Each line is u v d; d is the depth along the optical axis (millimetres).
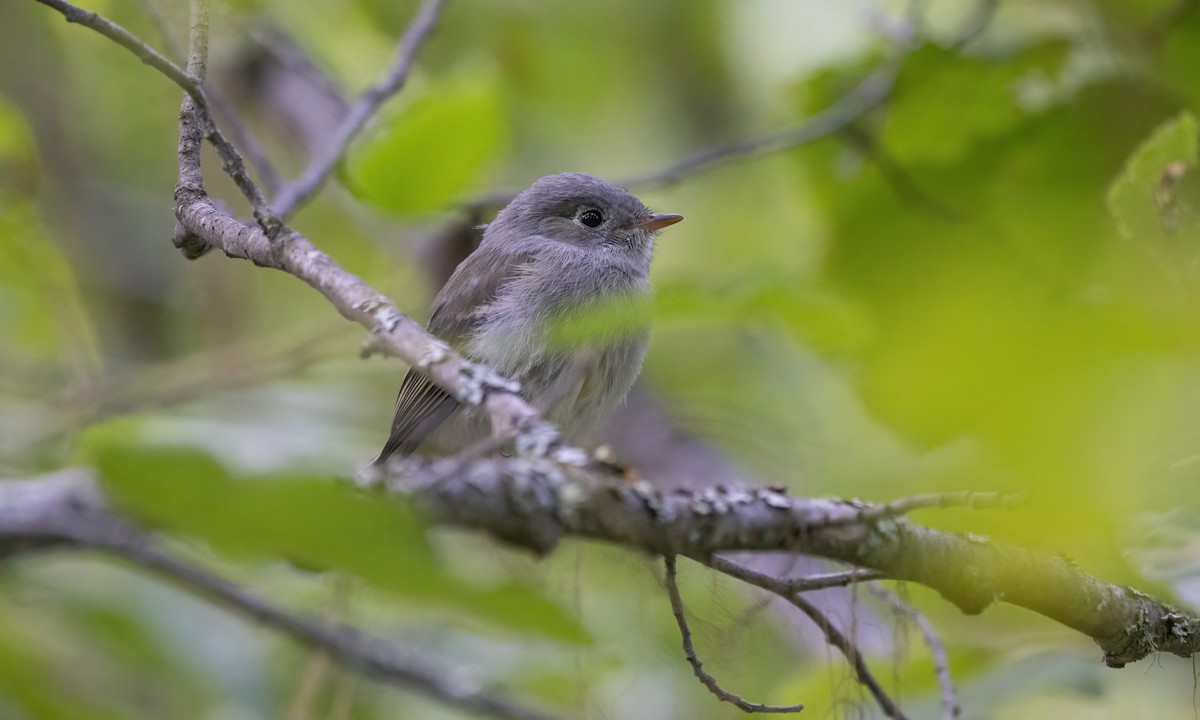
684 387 10859
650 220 10711
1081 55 10586
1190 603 5469
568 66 14219
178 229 6340
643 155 14234
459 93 8633
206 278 12438
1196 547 5660
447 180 8695
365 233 11898
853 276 9352
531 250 10180
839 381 10031
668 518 5012
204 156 12422
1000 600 5934
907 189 10133
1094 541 3910
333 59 13758
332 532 3176
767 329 9477
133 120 13969
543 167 14258
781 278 8594
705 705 7547
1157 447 3246
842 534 5586
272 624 7375
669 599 5906
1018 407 3338
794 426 10180
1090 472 3275
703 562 5266
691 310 8594
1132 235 6141
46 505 6430
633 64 14258
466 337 9742
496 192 10984
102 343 13289
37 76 13570
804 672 7324
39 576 8555
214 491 3092
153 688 8836
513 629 3535
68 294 9984
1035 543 4398
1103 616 6105
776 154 11750
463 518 4270
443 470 4305
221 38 12664
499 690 8695
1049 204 9461
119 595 8797
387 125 9281
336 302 5527
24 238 9789
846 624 6230
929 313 3443
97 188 13859
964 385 3385
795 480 9359
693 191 13773
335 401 11109
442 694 7875
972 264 4293
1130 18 10461
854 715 6141
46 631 8367
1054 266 7227
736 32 13859
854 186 10328
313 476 3111
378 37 13742
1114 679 7770
